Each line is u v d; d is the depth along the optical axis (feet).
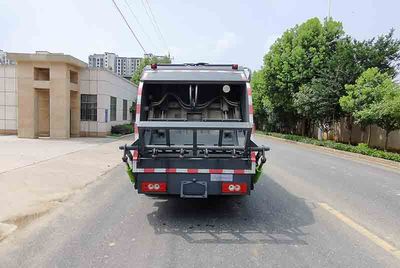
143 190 19.89
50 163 40.22
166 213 21.44
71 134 85.56
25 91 76.59
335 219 20.38
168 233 17.70
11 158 42.93
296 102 80.59
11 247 15.62
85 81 86.69
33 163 39.45
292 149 70.23
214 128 19.29
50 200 23.99
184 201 24.59
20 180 29.81
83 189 28.19
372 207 23.47
